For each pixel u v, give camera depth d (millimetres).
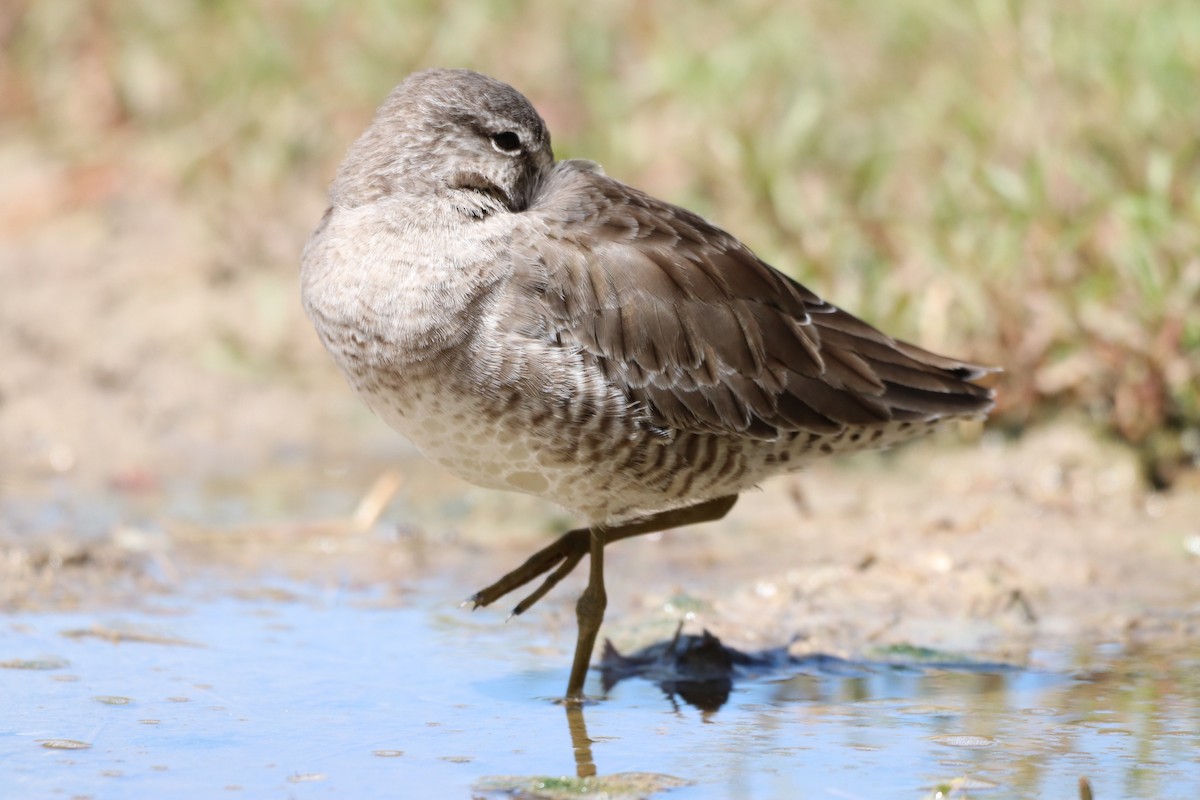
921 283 13750
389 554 12328
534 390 9109
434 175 9461
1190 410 13023
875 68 16031
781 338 9711
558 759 8438
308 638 10469
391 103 9602
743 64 16078
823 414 9750
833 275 14008
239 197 16922
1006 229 13680
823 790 7930
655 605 10922
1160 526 12266
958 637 10430
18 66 19094
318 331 9484
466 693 9508
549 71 17203
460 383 9094
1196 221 13234
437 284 9094
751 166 14844
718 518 10172
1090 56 14727
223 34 18391
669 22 17344
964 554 11820
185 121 18016
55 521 12883
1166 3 15008
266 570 11938
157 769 8258
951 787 7844
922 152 14867
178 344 15641
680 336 9469
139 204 17391
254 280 16328
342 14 17844
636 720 9039
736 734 8766
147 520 12938
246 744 8625
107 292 16219
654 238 9586
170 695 9367
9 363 15383
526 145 9750
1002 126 14531
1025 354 13320
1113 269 13320
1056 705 9094
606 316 9328
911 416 9852
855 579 11273
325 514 13133
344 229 9391
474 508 13297
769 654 10188
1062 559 11727
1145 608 10859
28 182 17781
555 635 10617
